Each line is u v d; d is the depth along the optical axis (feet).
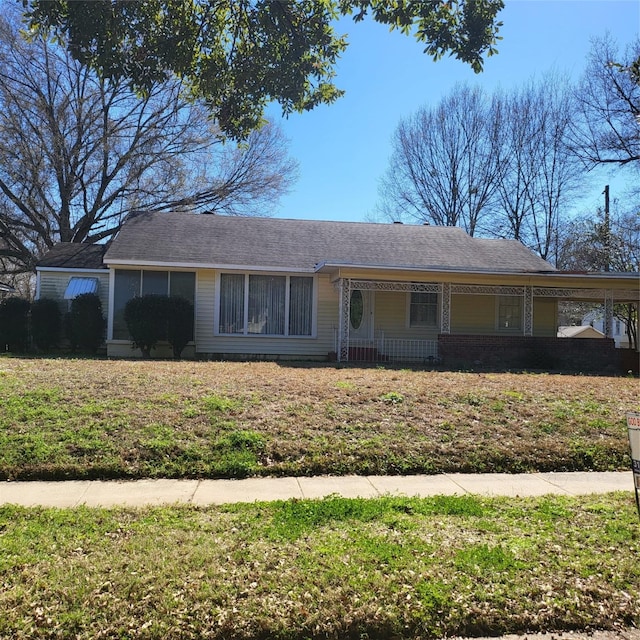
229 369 39.93
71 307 58.39
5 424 23.22
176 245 57.16
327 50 14.60
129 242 56.70
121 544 13.55
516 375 42.55
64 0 12.52
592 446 24.11
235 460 21.29
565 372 49.01
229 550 13.20
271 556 12.85
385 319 59.82
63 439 22.20
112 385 30.07
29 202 88.12
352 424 25.31
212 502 17.51
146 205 95.30
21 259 95.96
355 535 14.29
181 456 21.50
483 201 121.49
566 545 13.87
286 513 15.96
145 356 53.57
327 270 54.54
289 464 21.38
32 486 19.17
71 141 90.94
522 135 115.96
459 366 51.39
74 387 29.17
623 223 91.25
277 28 14.16
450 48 13.88
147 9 13.56
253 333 56.85
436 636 10.50
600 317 107.65
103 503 17.43
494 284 55.21
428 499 17.62
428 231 69.92
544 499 18.10
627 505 17.40
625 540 14.26
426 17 13.65
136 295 55.57
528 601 11.20
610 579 12.16
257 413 25.98
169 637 10.00
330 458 21.86
